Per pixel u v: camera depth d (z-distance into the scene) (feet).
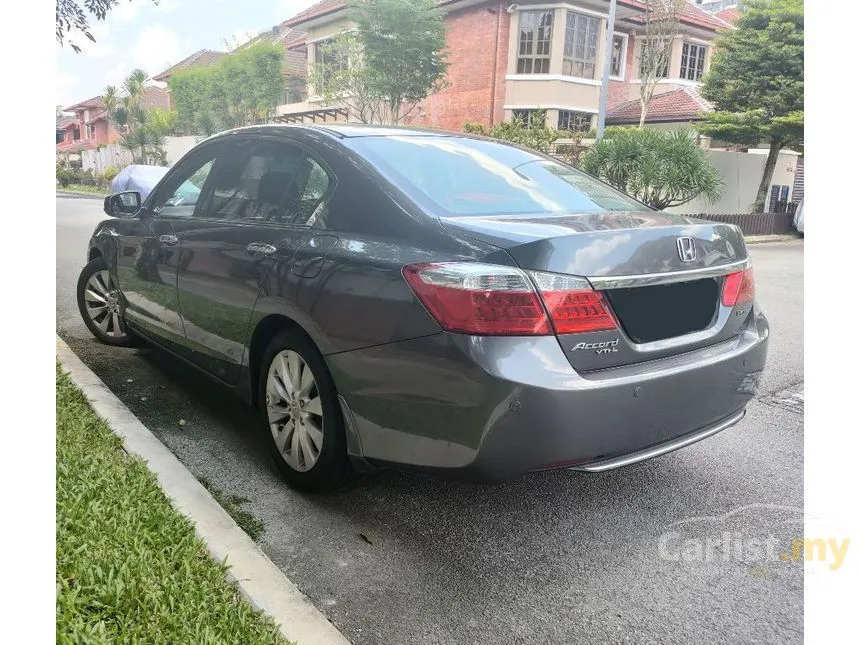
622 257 8.41
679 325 9.18
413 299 8.24
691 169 52.75
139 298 14.38
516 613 7.88
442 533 9.50
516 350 7.79
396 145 10.84
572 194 11.07
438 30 77.51
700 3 109.29
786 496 10.73
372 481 10.90
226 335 11.42
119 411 12.03
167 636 6.37
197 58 147.54
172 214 13.62
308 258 9.68
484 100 80.89
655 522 9.94
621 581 8.54
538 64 77.56
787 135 67.31
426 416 8.23
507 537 9.45
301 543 9.14
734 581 8.55
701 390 9.08
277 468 11.14
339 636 7.05
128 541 7.66
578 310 8.04
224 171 12.57
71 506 8.19
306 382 9.95
